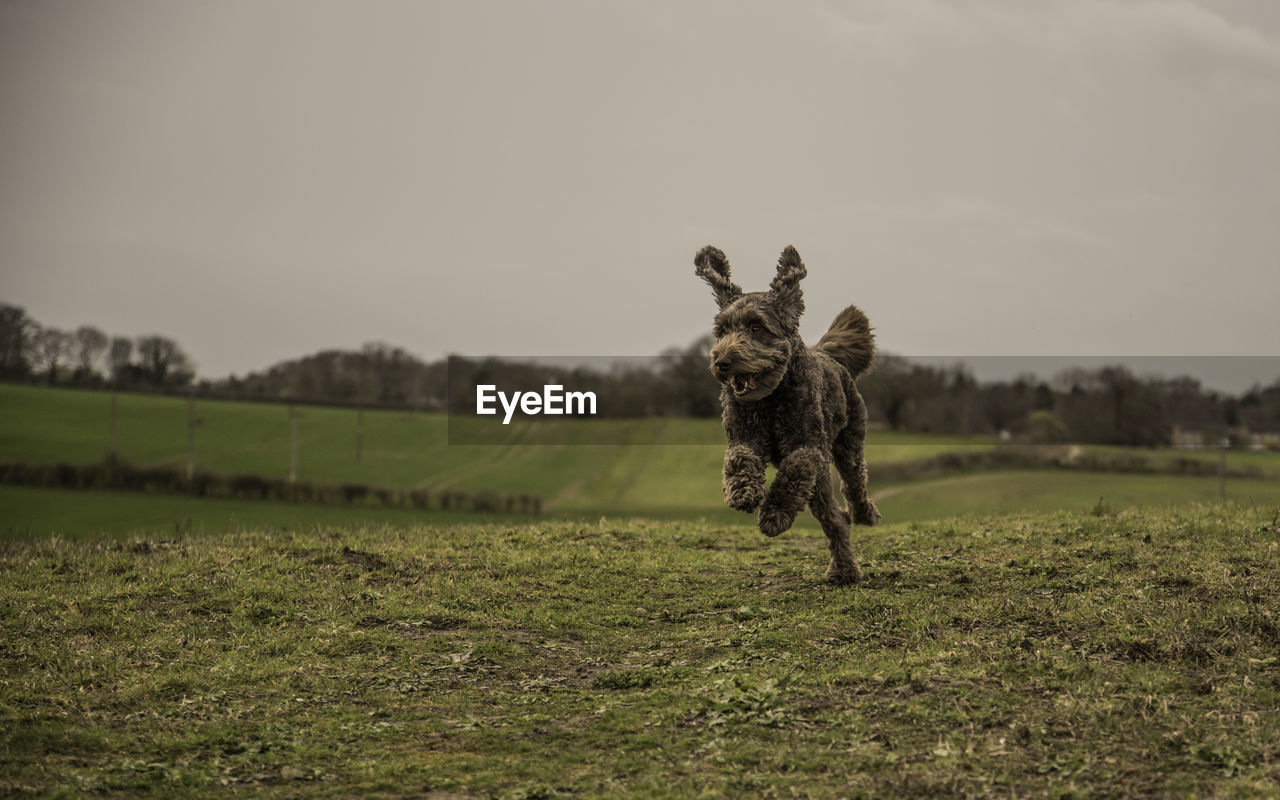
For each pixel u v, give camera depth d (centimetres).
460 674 741
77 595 915
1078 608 795
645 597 952
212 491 5359
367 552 1089
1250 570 881
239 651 775
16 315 8300
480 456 6075
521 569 1033
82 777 550
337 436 6850
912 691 646
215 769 573
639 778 553
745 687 665
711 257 939
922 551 1081
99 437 6856
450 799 541
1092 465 4756
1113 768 530
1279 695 612
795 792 520
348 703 680
